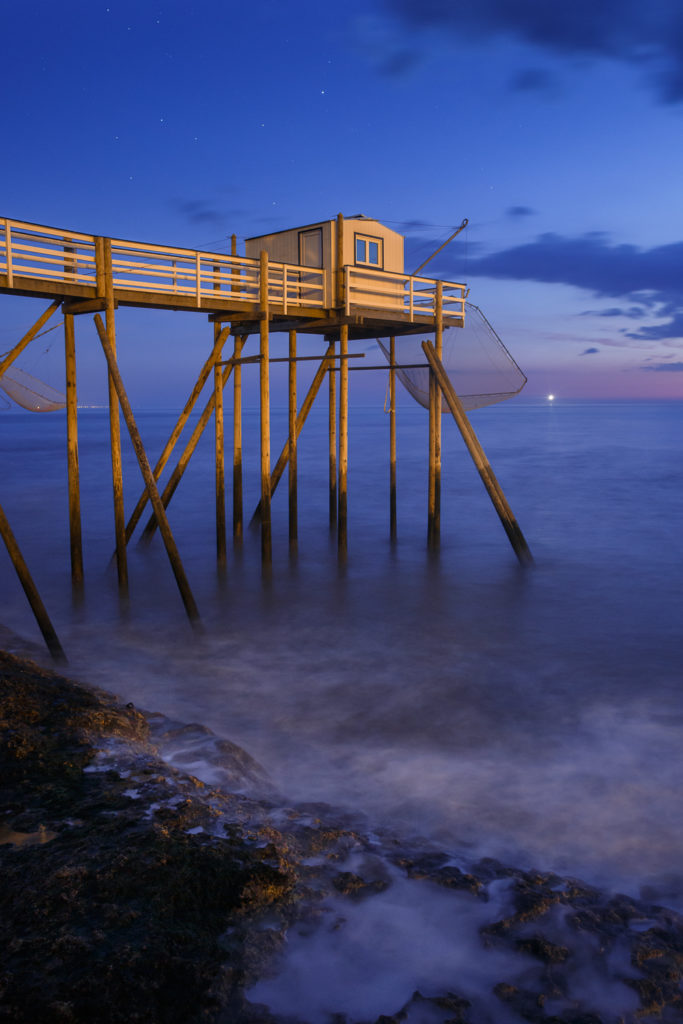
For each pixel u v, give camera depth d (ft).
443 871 16.43
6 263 33.65
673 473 111.04
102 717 23.17
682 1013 12.87
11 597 43.55
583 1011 12.73
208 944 13.60
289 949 13.76
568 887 16.25
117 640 36.19
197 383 53.78
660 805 20.70
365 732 25.79
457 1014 12.48
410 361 56.65
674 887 16.88
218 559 50.80
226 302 42.68
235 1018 12.12
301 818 18.51
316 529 65.92
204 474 109.70
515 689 30.32
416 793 21.26
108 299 37.01
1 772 19.70
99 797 18.43
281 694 29.45
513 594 45.42
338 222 47.42
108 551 56.54
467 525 68.18
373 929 14.43
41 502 81.20
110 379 37.96
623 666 33.24
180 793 18.83
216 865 15.52
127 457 142.20
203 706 28.07
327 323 48.78
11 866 15.56
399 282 52.06
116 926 13.75
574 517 72.79
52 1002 11.98
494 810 20.29
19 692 24.61
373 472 112.16
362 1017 12.30
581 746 24.73
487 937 14.34
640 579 48.96
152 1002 12.19
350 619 40.29
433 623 39.73
